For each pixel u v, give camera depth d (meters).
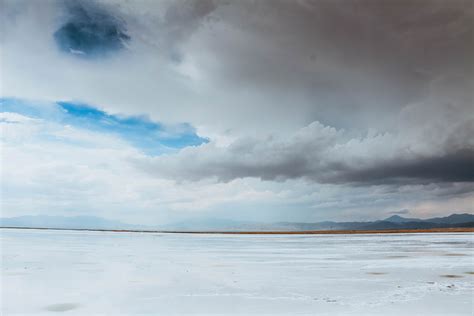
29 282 11.33
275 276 12.66
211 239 44.97
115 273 13.23
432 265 15.70
